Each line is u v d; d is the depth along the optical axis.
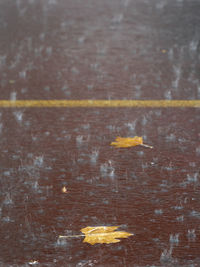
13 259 2.44
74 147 3.11
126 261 2.42
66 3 7.62
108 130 3.28
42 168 2.94
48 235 2.54
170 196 2.75
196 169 2.93
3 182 2.84
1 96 3.69
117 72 4.27
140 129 3.28
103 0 7.93
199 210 2.66
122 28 5.93
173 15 6.73
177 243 2.50
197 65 4.48
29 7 7.22
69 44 5.17
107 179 2.86
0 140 3.17
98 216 2.63
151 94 3.73
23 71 4.26
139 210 2.67
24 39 5.33
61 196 2.75
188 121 3.38
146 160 3.00
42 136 3.21
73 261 2.43
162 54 4.86
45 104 3.58
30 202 2.71
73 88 3.85
